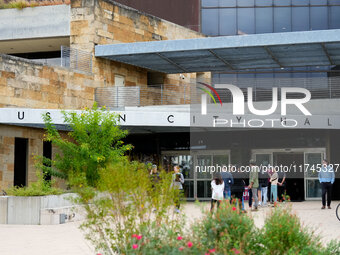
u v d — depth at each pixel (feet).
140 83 115.03
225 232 24.17
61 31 108.47
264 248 24.68
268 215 26.91
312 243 25.44
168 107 101.24
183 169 97.40
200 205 26.99
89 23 104.53
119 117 81.61
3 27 112.37
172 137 98.78
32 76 88.89
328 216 58.75
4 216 53.98
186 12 135.13
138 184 29.12
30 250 35.70
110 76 106.83
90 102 100.58
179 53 101.40
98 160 69.82
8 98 84.74
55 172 71.82
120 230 27.99
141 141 100.63
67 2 108.58
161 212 28.73
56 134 74.18
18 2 111.34
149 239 24.00
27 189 55.42
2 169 84.28
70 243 38.96
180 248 21.33
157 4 133.69
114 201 29.04
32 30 110.63
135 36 113.39
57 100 93.40
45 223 52.85
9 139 85.61
